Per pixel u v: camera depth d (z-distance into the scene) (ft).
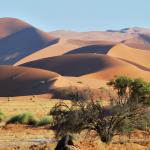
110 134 196.44
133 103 200.03
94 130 210.79
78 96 200.44
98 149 154.10
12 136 263.49
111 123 197.16
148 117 201.16
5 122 364.99
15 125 331.36
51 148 166.61
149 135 241.35
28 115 354.33
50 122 331.77
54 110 200.13
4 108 579.89
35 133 281.33
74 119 195.62
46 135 268.62
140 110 200.95
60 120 198.08
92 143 158.51
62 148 141.08
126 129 198.70
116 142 203.62
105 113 198.29
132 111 199.82
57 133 199.21
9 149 179.52
